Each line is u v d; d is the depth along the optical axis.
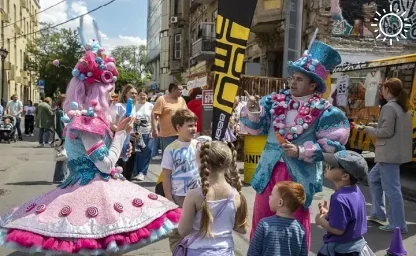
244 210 2.99
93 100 3.38
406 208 7.16
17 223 3.04
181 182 3.93
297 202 2.98
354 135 11.41
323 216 3.41
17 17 40.41
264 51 20.09
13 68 37.34
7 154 12.78
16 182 8.42
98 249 2.96
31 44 44.44
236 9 4.50
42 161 11.35
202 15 31.34
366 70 11.46
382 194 5.96
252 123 3.73
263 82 12.62
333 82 13.30
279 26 17.75
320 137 3.48
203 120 8.95
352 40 16.69
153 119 7.69
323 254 3.40
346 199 3.29
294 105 3.59
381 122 5.46
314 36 3.84
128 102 3.49
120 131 3.45
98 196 3.16
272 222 2.98
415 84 9.22
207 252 2.76
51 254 2.93
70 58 40.75
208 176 2.82
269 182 3.61
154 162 11.16
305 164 3.54
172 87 7.66
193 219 2.81
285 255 2.91
